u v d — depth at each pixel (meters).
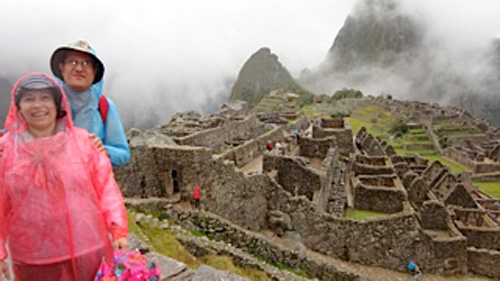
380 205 23.53
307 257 18.69
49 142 4.02
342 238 20.22
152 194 17.36
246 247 17.31
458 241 20.72
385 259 20.39
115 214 4.45
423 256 20.48
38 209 3.93
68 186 4.04
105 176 4.50
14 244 4.04
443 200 31.88
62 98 4.22
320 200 21.44
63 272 4.14
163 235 13.95
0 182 3.91
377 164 31.53
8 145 3.96
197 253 14.27
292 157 23.83
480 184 57.72
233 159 25.23
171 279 7.00
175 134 28.00
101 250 4.39
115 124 5.69
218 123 34.56
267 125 42.38
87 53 5.05
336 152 31.11
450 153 73.69
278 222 20.98
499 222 28.41
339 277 18.33
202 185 16.84
